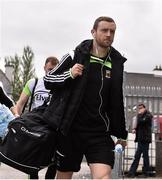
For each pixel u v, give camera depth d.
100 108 4.24
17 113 5.96
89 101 4.22
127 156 12.66
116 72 4.28
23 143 4.29
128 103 16.70
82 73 4.18
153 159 13.16
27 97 6.01
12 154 4.31
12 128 4.35
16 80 40.91
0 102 6.25
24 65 43.12
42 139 4.24
